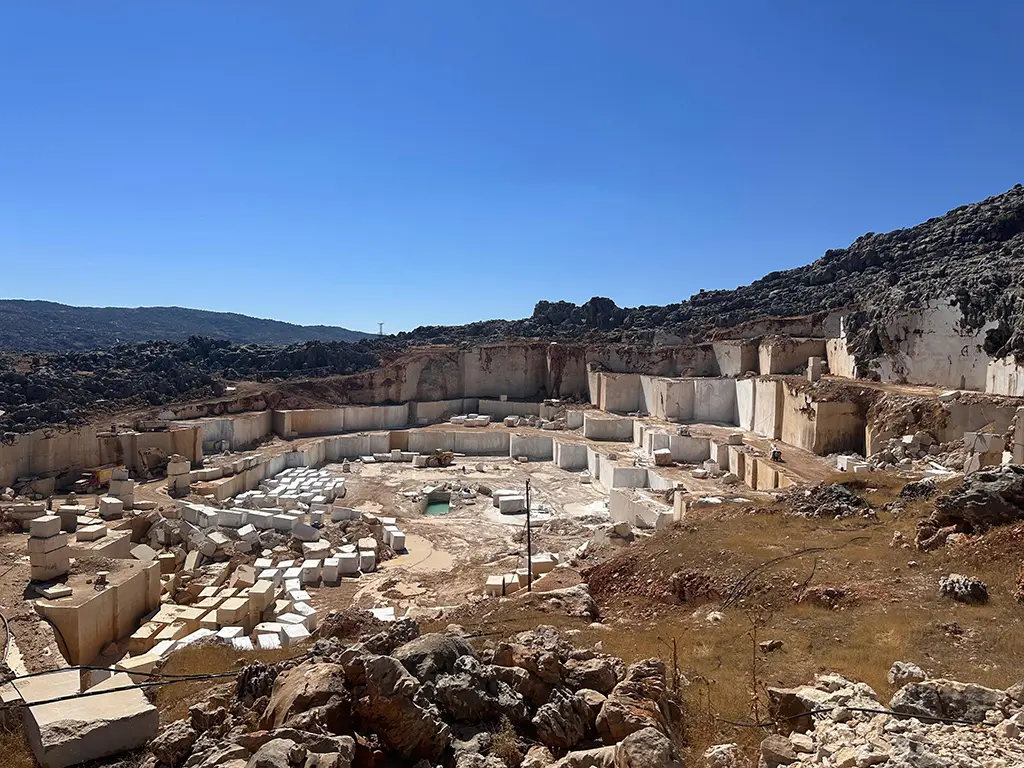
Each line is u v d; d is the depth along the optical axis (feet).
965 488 63.46
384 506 150.10
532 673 32.94
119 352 230.27
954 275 163.73
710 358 234.79
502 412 258.16
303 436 219.20
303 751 23.99
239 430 197.67
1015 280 137.18
